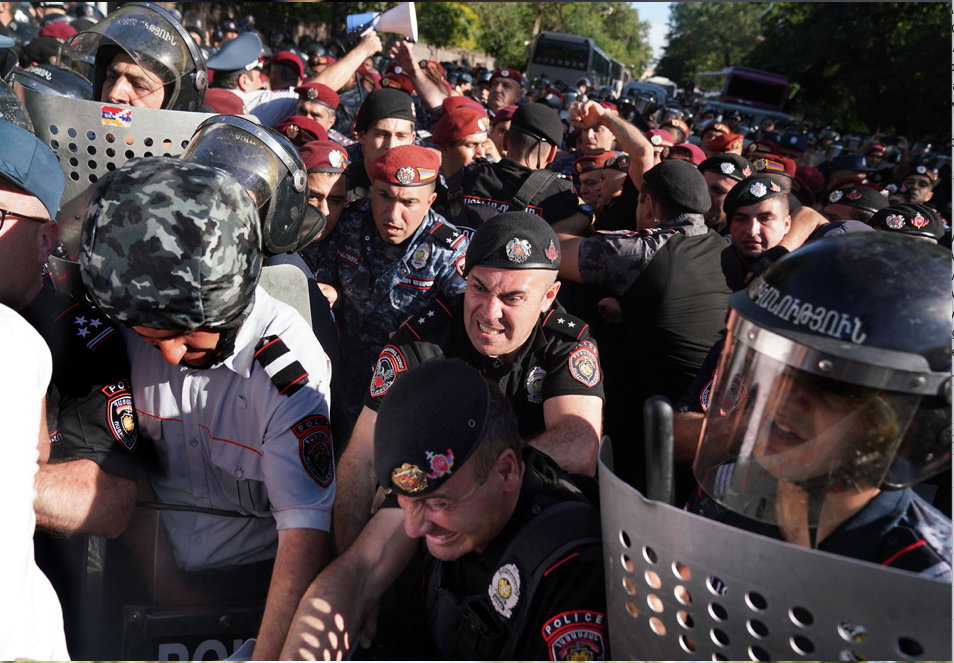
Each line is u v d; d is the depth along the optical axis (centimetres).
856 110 1961
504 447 119
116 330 154
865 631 81
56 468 142
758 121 1867
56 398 146
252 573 167
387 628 149
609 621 108
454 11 1741
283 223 160
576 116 345
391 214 253
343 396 274
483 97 965
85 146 183
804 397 89
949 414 84
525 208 326
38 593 117
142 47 191
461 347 195
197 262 115
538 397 195
